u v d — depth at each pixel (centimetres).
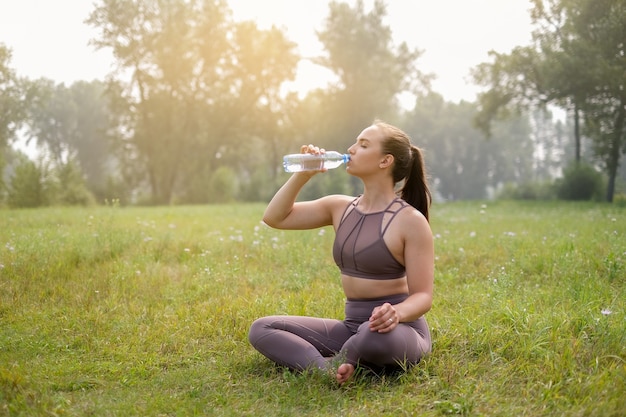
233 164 5588
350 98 5225
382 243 342
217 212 1895
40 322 459
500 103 4044
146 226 1148
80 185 3078
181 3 4422
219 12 4666
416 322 356
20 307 502
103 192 4072
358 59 5150
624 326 395
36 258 671
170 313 495
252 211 1920
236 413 296
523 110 4169
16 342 413
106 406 302
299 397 313
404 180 371
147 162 4556
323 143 5334
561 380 319
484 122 4206
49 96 3897
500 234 1005
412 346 334
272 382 338
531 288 564
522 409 294
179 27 4375
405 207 346
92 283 579
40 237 800
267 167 5456
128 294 555
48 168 2897
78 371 359
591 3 3297
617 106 3469
